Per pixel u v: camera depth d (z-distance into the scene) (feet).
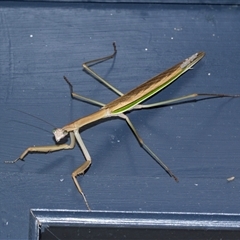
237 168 1.94
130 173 1.93
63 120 1.98
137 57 2.04
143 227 1.88
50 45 2.05
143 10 2.09
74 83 2.02
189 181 1.92
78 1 2.08
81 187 1.91
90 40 2.06
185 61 1.97
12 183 1.91
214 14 2.08
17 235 1.86
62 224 1.88
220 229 1.89
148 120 1.99
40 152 1.94
